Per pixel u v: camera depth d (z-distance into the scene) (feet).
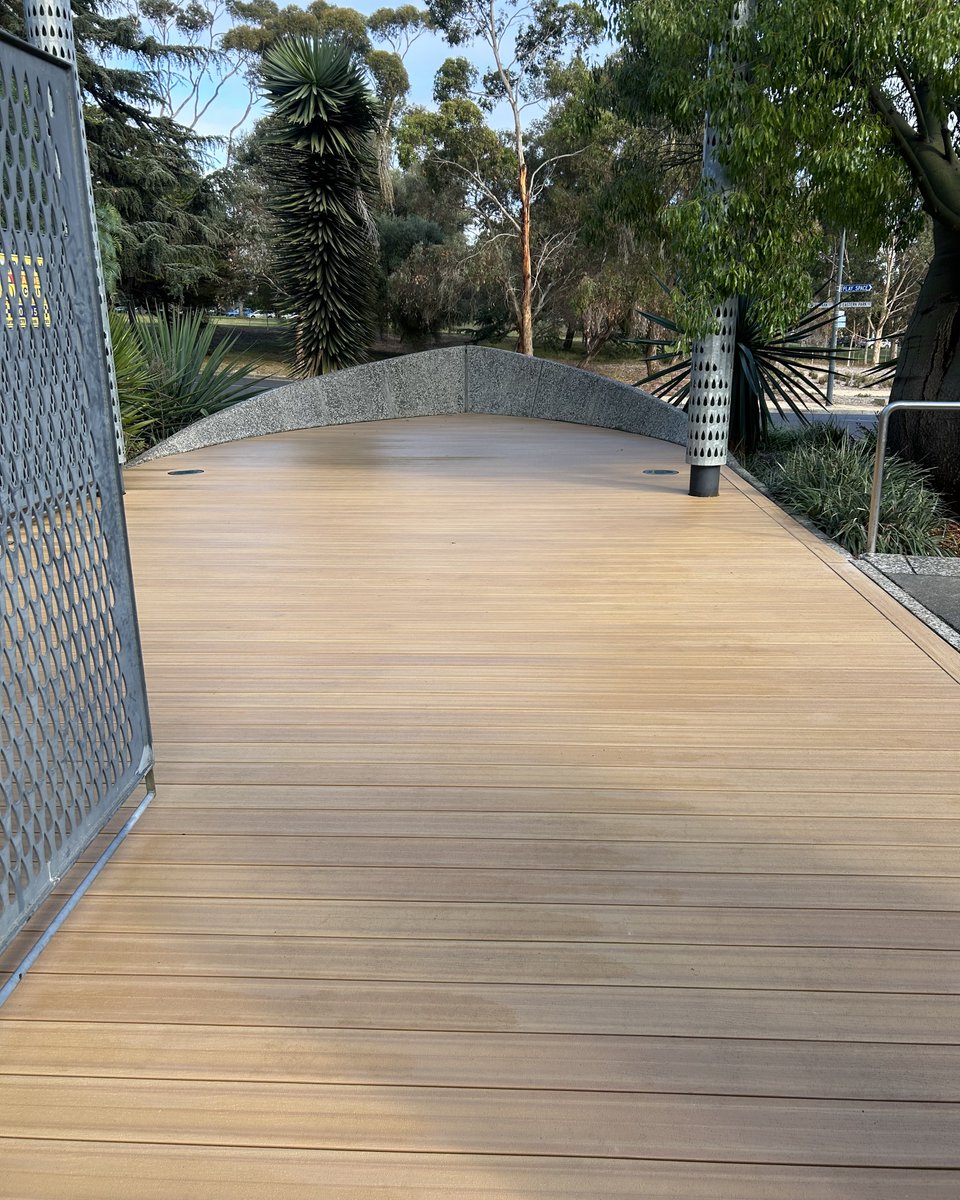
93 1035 5.11
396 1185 4.24
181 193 93.76
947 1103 4.67
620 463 25.29
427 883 6.49
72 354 6.25
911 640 11.40
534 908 6.20
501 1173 4.30
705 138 18.24
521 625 12.00
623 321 91.15
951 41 15.66
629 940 5.88
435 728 8.96
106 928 6.02
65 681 6.14
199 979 5.55
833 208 19.76
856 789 7.75
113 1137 4.49
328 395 33.96
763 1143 4.45
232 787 7.84
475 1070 4.87
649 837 7.05
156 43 87.61
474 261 93.91
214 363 32.91
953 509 21.86
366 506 19.79
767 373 29.19
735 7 17.07
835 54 16.61
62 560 6.15
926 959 5.69
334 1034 5.11
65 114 6.11
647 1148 4.42
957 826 7.18
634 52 20.62
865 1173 4.30
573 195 90.84
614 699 9.62
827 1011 5.27
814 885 6.44
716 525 17.80
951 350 22.04
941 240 22.17
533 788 7.79
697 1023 5.18
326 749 8.53
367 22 109.50
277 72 43.42
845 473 19.58
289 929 6.00
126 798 7.13
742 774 8.02
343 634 11.68
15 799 5.48
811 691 9.80
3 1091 4.75
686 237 17.87
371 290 47.11
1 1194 4.19
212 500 20.54
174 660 10.82
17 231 5.45
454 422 35.04
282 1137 4.48
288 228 45.14
